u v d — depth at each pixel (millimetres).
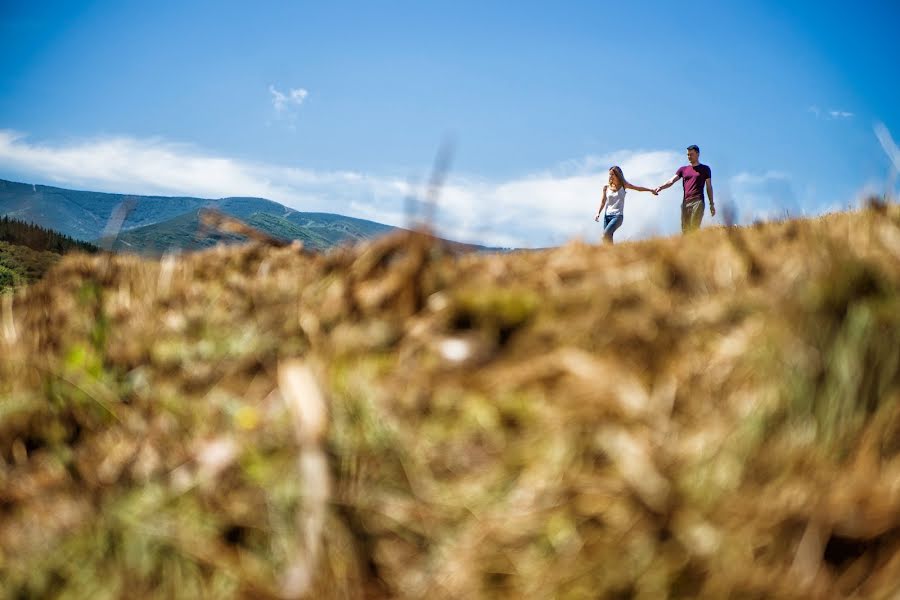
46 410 1757
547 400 1568
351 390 1567
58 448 1663
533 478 1363
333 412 1476
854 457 1328
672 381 1549
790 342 1509
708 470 1284
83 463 1566
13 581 1276
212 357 1939
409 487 1367
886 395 1412
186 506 1359
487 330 1905
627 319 1847
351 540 1246
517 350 1816
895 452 1337
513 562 1213
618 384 1533
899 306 1535
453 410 1582
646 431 1408
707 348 1673
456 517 1304
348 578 1192
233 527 1312
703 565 1147
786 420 1404
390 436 1448
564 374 1640
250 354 1903
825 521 1188
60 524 1362
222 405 1686
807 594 1114
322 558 1181
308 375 1463
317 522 1203
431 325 1927
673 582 1148
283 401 1611
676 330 1764
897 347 1453
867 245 1985
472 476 1392
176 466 1482
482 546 1233
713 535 1174
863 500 1202
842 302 1572
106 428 1729
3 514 1438
